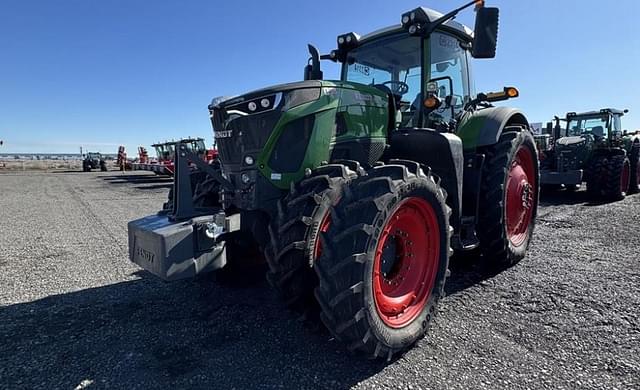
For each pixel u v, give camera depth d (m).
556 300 2.90
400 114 3.43
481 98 3.84
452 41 3.74
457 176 2.92
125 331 2.54
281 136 2.48
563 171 8.50
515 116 4.15
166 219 2.47
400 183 2.16
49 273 3.74
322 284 2.00
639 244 4.45
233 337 2.43
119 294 3.19
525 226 4.08
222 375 2.02
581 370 2.02
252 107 2.50
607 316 2.62
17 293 3.23
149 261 2.30
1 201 9.11
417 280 2.41
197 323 2.64
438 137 2.90
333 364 2.11
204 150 12.52
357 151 2.82
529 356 2.15
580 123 10.20
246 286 3.22
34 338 2.46
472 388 1.88
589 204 7.65
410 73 3.48
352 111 2.79
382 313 2.14
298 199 2.27
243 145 2.57
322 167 2.46
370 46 3.76
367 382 1.95
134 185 13.90
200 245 2.32
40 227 5.95
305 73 3.88
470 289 3.17
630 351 2.19
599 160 8.34
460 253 4.08
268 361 2.15
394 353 2.14
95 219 6.61
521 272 3.56
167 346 2.33
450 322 2.58
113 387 1.94
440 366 2.08
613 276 3.39
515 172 3.83
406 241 2.38
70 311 2.86
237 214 2.60
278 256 2.22
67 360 2.20
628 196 8.90
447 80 3.68
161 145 16.61
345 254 1.98
